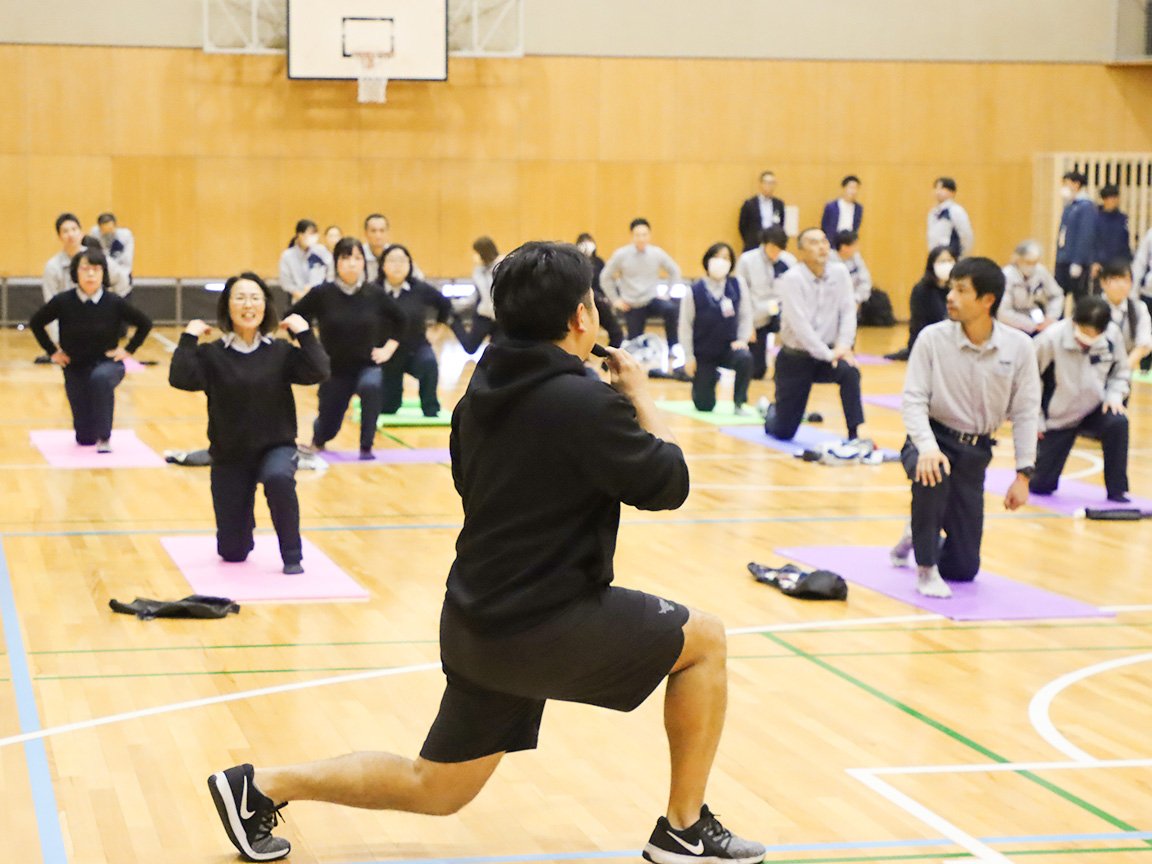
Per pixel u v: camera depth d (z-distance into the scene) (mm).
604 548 3014
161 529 7203
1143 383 14047
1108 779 4027
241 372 6301
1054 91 19500
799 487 8711
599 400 2908
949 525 6281
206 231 18062
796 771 4051
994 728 4457
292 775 3281
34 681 4766
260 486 8430
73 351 9336
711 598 6043
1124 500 8250
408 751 4152
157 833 3523
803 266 10016
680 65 18797
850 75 19125
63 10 17406
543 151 18688
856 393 9969
